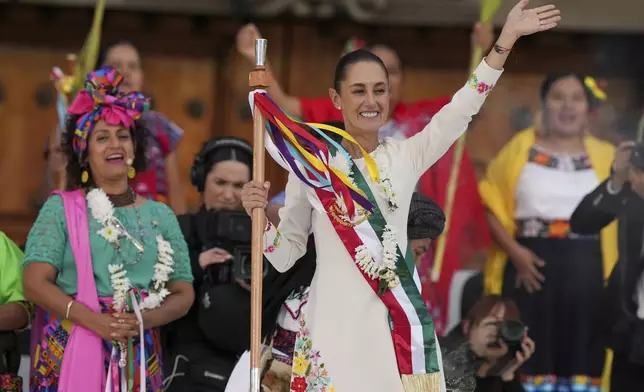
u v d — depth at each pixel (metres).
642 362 17.27
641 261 17.66
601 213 17.86
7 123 26.20
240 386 13.52
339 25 27.05
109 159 14.33
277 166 25.92
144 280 14.20
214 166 16.64
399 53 27.33
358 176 12.20
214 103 27.05
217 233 15.64
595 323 18.00
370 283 12.00
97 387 13.66
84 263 13.87
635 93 27.44
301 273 13.58
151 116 18.77
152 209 14.67
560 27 27.23
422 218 14.01
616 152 17.91
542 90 19.22
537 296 18.19
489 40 18.52
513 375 16.55
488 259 18.69
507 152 19.06
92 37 17.73
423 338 11.98
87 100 14.48
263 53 12.41
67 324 13.88
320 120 18.28
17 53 26.22
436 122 12.30
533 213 18.48
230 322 15.10
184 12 26.67
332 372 11.94
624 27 27.31
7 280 14.66
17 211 26.14
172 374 15.72
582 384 17.94
